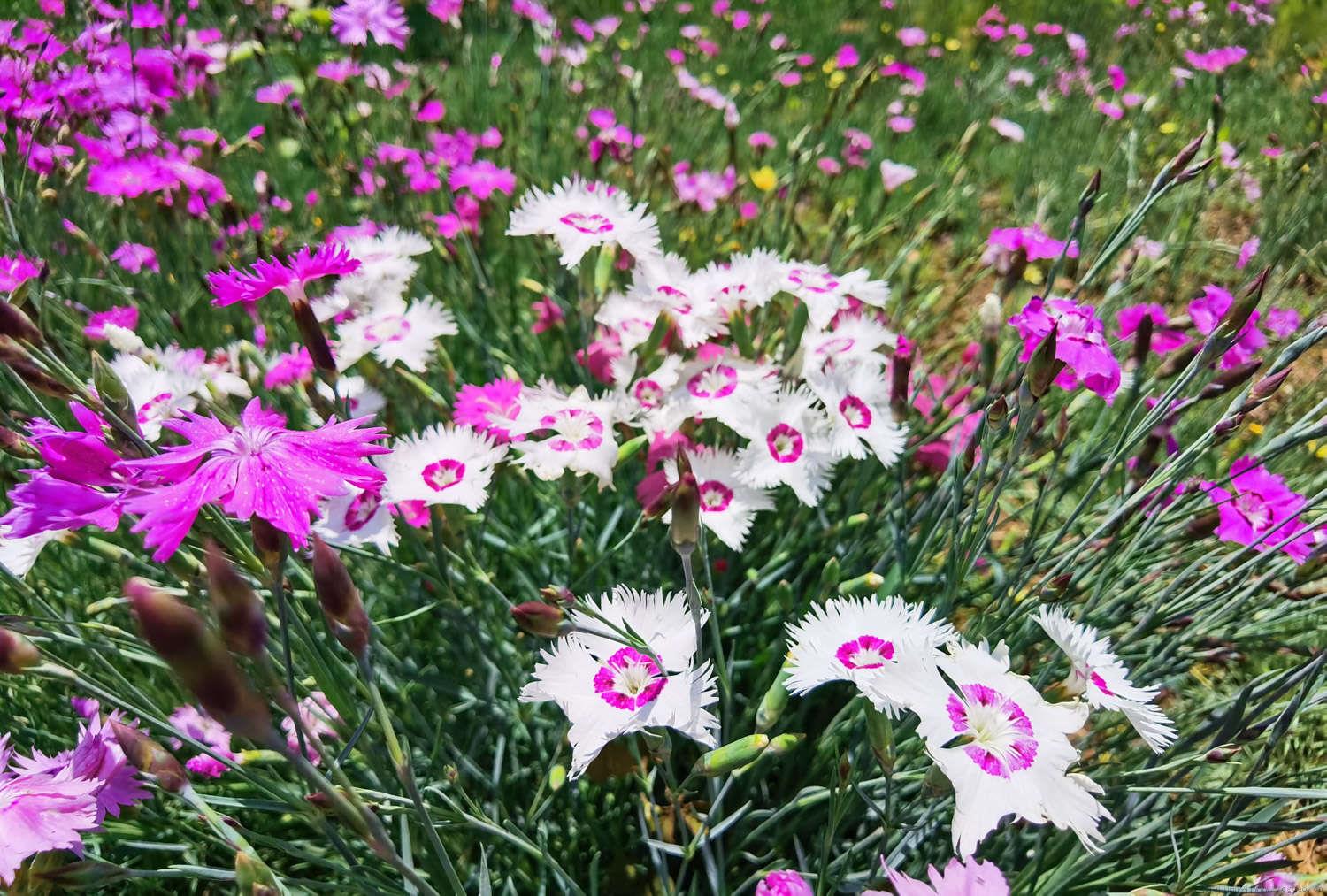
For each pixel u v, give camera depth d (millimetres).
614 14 902
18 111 408
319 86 564
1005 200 663
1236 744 238
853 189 666
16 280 292
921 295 455
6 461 280
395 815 271
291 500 185
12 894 194
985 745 198
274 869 280
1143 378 337
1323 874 252
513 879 286
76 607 305
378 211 467
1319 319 234
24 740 275
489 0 684
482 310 429
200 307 397
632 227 316
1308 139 659
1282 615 289
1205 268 537
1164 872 258
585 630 214
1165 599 272
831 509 353
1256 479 283
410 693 318
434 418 351
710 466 288
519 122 562
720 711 278
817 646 223
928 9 979
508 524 365
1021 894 252
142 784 212
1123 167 658
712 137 673
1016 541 370
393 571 336
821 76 846
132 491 185
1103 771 280
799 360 315
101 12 535
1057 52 907
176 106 558
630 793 301
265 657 164
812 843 292
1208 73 808
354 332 320
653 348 307
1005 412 250
